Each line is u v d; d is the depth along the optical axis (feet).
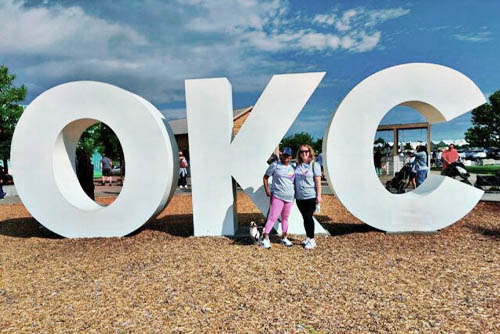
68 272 14.24
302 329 9.15
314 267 13.73
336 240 17.78
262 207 19.22
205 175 19.39
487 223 20.92
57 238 20.35
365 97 18.35
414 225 18.67
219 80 19.02
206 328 9.29
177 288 11.96
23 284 13.12
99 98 19.43
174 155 20.88
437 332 8.84
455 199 18.52
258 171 19.15
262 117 19.02
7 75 67.10
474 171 70.44
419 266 13.62
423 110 19.76
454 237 17.87
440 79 18.25
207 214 19.51
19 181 19.98
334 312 10.02
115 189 53.21
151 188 19.38
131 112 19.26
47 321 10.02
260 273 13.15
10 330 9.56
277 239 18.20
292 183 16.51
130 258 15.69
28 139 19.85
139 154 19.36
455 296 10.82
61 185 20.27
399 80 18.28
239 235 19.22
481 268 13.17
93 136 77.20
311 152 16.37
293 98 18.85
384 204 18.66
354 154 18.51
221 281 12.44
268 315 9.92
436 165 74.69
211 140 19.29
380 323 9.34
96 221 19.81
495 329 8.90
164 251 16.51
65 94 19.54
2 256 16.90
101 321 9.88
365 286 11.76
